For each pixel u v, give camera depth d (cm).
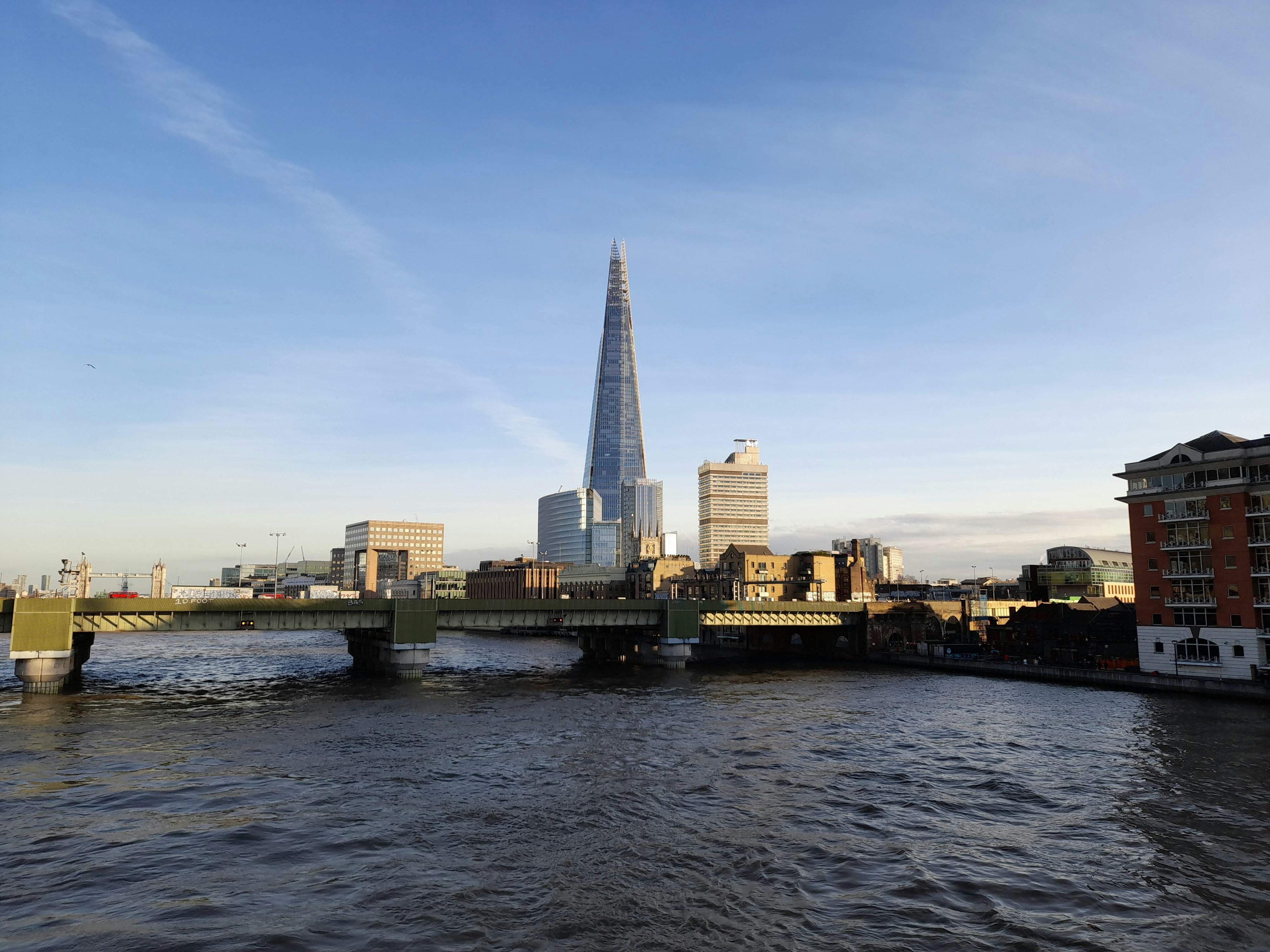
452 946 3006
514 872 3784
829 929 3195
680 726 7644
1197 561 9975
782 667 13800
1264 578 9356
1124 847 4181
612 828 4466
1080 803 4994
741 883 3666
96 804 4894
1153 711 8425
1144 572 10525
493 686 10856
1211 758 6191
